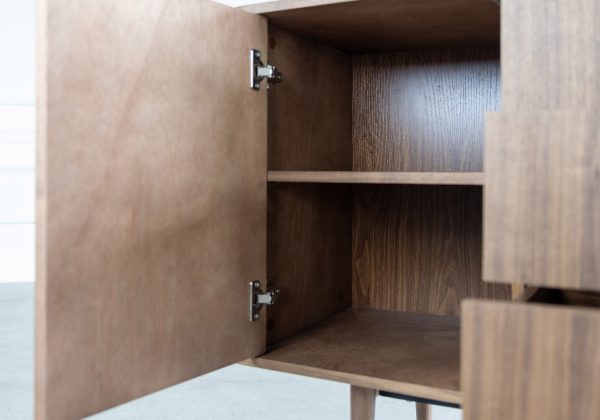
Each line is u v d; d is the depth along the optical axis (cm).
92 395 77
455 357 112
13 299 432
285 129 124
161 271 87
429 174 96
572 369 53
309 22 116
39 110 71
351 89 152
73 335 74
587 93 72
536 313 54
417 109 146
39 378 71
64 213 73
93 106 76
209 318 97
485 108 139
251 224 106
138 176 83
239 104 102
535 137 59
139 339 84
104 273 78
